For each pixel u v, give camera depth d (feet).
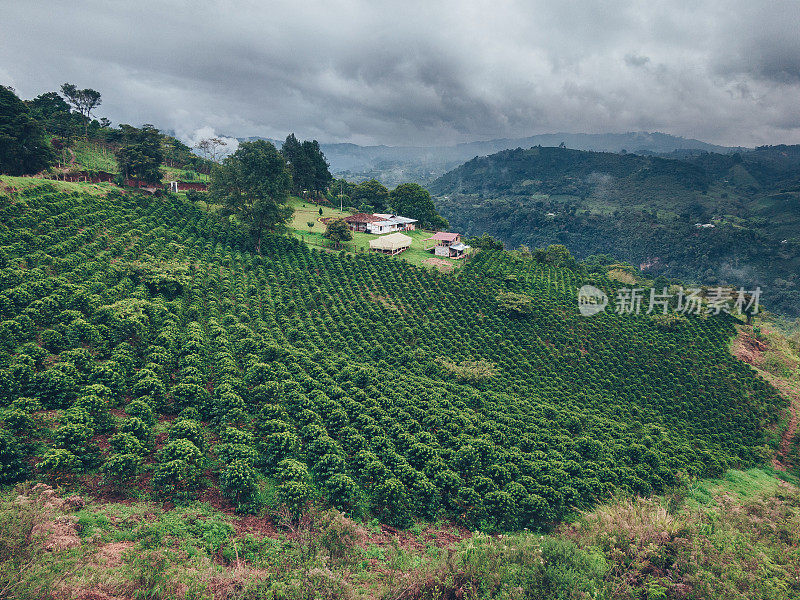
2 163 227.40
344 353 173.17
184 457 83.05
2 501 64.95
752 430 169.78
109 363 111.75
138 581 55.36
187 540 68.74
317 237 326.44
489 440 123.24
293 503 81.61
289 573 61.11
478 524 93.61
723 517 93.15
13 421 82.79
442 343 198.39
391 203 481.46
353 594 60.03
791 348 242.37
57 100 396.16
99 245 193.67
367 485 98.78
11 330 115.24
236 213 271.08
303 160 444.55
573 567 69.36
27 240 169.89
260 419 111.75
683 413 172.86
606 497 110.52
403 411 131.03
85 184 248.73
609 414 167.02
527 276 297.74
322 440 101.96
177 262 201.46
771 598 67.62
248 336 160.04
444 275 270.46
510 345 204.13
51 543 58.75
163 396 109.70
